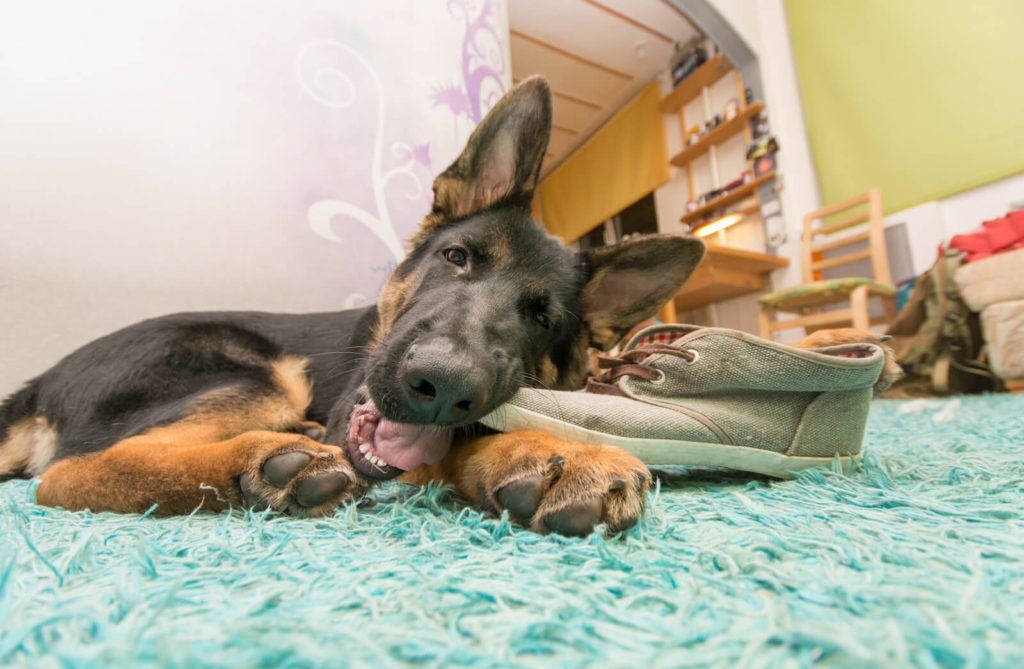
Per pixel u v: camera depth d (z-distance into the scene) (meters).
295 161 0.88
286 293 0.85
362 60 0.96
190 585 0.22
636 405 0.37
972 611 0.17
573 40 2.29
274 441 0.34
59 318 0.70
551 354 0.51
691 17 1.96
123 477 0.35
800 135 1.93
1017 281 1.14
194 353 0.49
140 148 0.77
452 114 1.06
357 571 0.23
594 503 0.27
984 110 1.47
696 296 1.99
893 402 1.18
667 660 0.15
